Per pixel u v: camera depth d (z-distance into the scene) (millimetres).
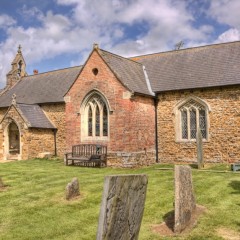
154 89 23750
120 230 5699
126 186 5820
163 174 17219
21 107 28594
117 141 21031
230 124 20953
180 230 8617
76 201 12094
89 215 10531
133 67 25109
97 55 22359
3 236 8836
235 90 20828
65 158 22938
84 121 23078
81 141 23000
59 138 29359
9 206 11648
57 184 15000
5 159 28641
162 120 23531
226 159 21016
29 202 12094
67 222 9906
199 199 11672
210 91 21734
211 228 8859
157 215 10273
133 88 21453
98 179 16047
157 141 23656
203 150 21875
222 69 22391
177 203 8750
